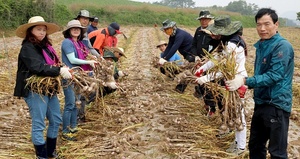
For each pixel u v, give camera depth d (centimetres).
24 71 394
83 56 513
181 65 741
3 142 486
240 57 433
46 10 2947
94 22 829
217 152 454
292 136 550
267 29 341
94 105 598
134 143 485
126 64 1217
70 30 498
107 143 480
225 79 408
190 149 464
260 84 339
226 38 458
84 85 456
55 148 444
